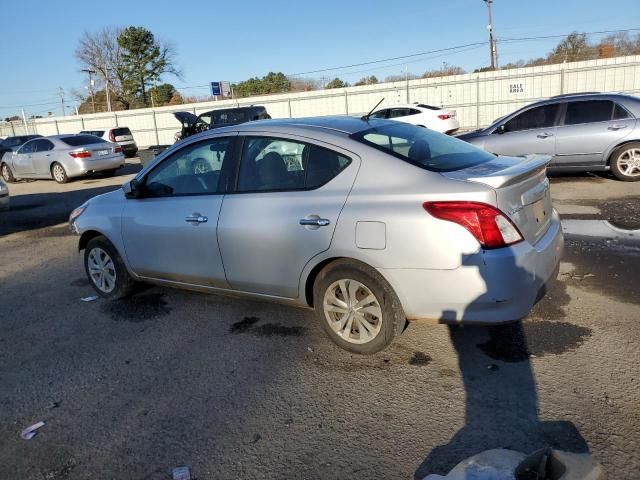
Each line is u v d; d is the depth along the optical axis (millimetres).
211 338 4199
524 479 2254
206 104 32812
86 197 13133
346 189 3520
